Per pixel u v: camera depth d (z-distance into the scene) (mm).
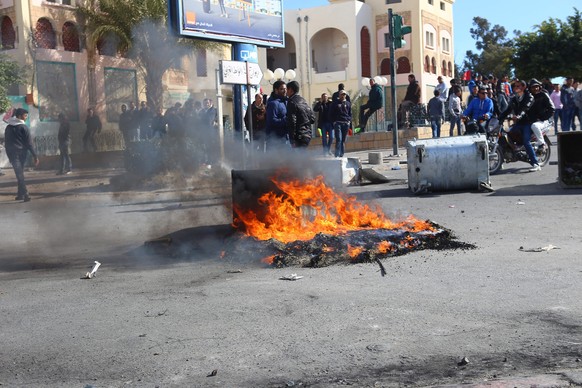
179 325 4453
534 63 43625
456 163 11203
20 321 4789
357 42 49125
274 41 19297
